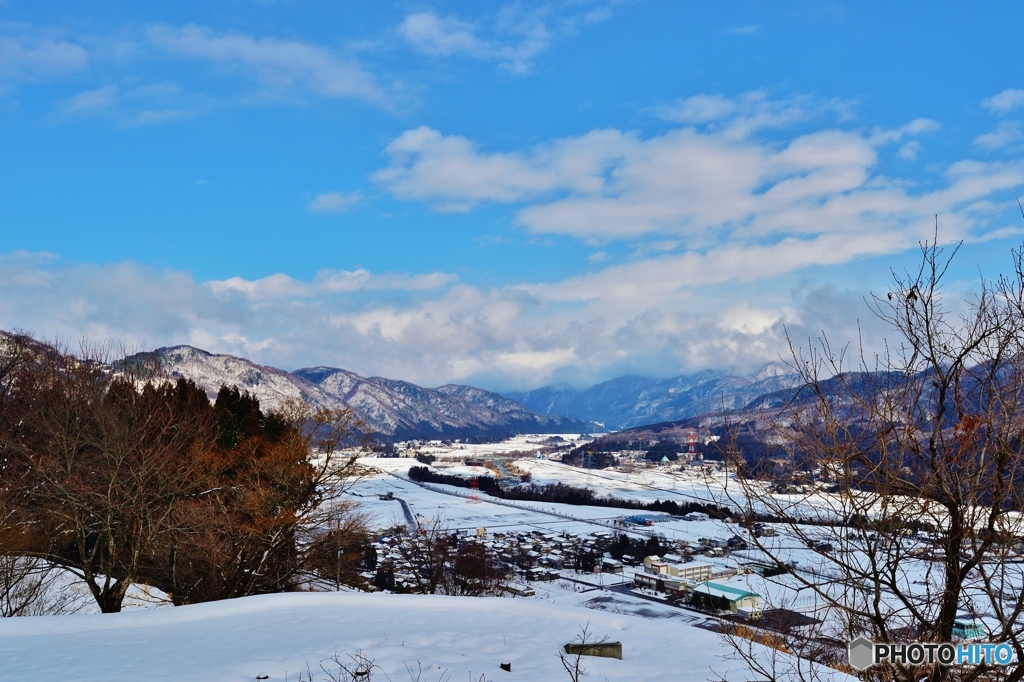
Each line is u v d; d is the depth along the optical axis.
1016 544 5.91
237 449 29.75
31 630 13.88
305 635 12.91
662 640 12.82
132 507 20.78
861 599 6.73
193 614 15.23
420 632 13.20
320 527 28.06
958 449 5.86
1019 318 5.84
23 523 21.28
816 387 6.16
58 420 23.39
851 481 6.04
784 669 9.90
